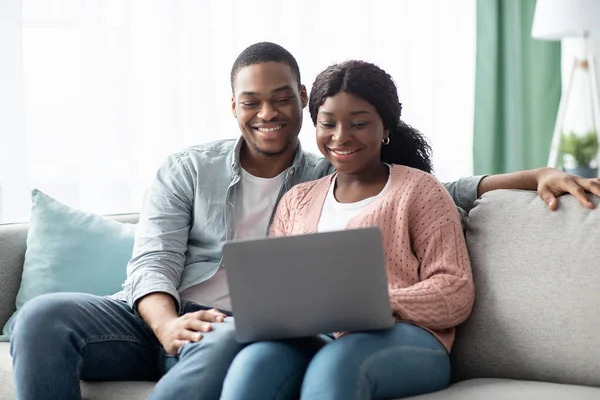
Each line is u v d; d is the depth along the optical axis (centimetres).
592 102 445
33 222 252
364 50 405
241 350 171
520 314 187
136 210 355
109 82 346
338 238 159
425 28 420
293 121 223
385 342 166
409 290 180
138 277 208
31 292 240
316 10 392
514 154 441
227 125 374
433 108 425
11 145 325
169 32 357
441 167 430
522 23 442
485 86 432
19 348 188
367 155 200
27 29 332
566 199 194
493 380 184
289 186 226
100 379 204
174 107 360
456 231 193
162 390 174
